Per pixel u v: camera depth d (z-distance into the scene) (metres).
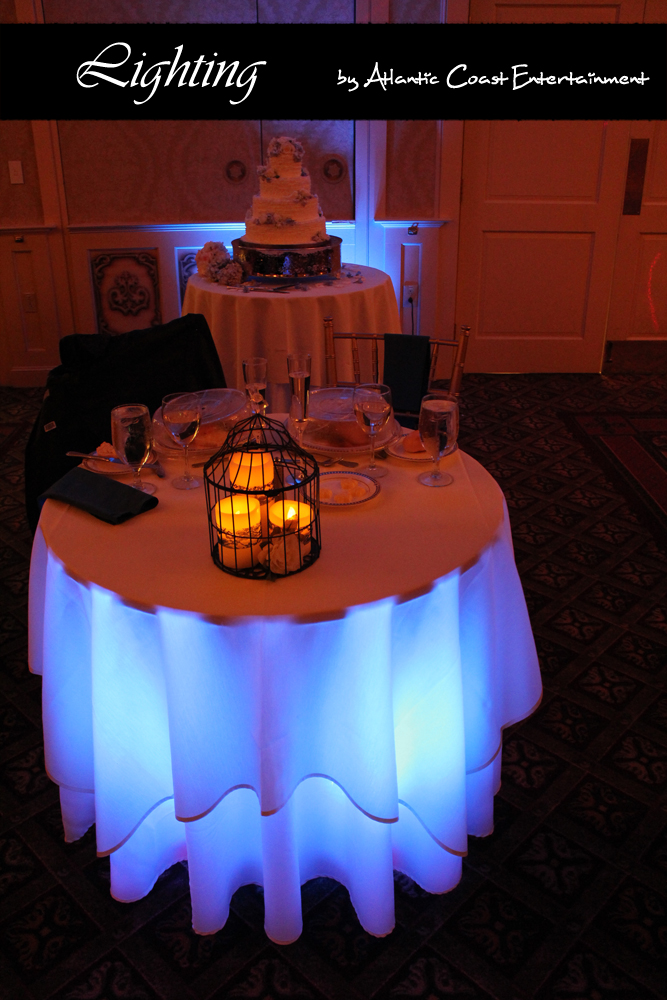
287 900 1.50
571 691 2.29
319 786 1.54
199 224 4.52
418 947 1.58
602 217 4.64
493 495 1.63
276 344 3.33
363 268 3.90
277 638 1.27
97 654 1.39
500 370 5.02
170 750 1.42
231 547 1.34
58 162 4.36
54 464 2.20
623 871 1.74
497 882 1.72
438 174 4.50
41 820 1.89
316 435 1.83
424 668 1.42
